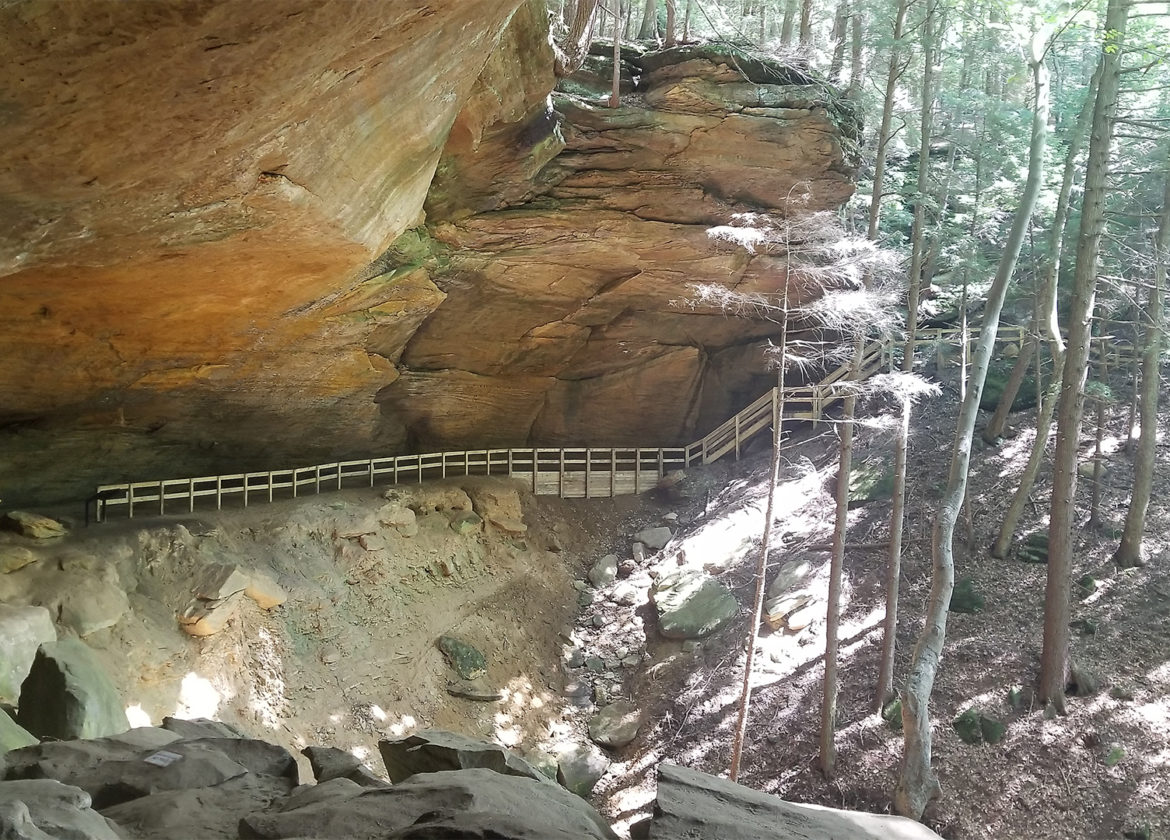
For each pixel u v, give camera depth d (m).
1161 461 18.98
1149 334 16.75
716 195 18.14
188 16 4.61
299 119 6.94
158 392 15.77
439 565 19.70
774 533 20.48
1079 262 14.30
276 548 17.03
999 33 20.52
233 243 9.28
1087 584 16.44
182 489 18.45
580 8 14.41
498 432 23.86
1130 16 14.23
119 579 13.82
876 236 16.56
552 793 4.94
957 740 14.44
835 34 24.12
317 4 5.07
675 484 24.08
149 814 4.54
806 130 17.38
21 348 12.45
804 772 14.86
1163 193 19.02
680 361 23.77
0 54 4.35
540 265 19.03
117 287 10.63
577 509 23.53
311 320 16.09
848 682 16.06
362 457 21.86
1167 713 13.82
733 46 17.77
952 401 22.25
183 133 5.97
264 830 4.18
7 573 12.62
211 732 6.87
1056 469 14.52
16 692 10.17
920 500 19.47
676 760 16.19
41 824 3.73
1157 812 12.66
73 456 16.19
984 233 21.72
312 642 16.42
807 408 24.31
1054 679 14.40
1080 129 16.41
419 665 17.73
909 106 24.95
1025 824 13.15
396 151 9.54
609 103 16.84
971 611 16.67
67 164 5.74
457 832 3.86
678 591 19.70
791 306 21.91
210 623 14.26
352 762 5.62
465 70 9.58
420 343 20.53
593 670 19.02
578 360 23.30
